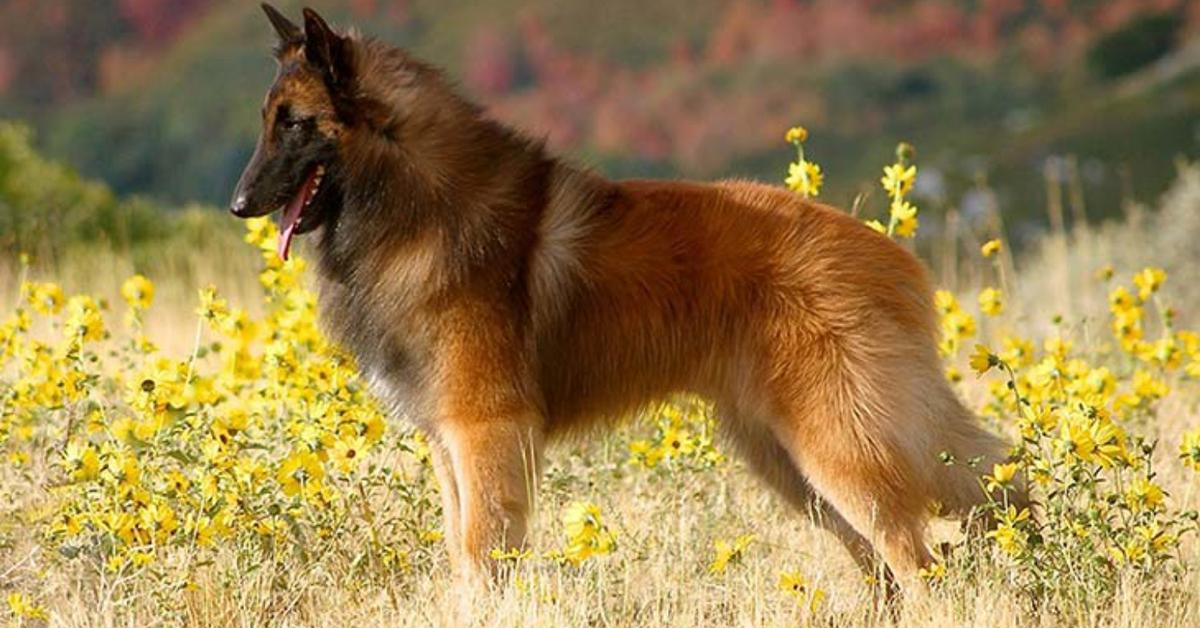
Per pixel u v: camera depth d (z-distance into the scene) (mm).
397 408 10734
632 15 130625
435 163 10398
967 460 10242
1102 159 68750
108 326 18688
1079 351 15641
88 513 9812
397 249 10391
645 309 10406
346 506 10727
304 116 10344
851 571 10969
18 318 12750
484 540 10180
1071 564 9695
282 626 10008
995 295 13305
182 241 24203
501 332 10328
